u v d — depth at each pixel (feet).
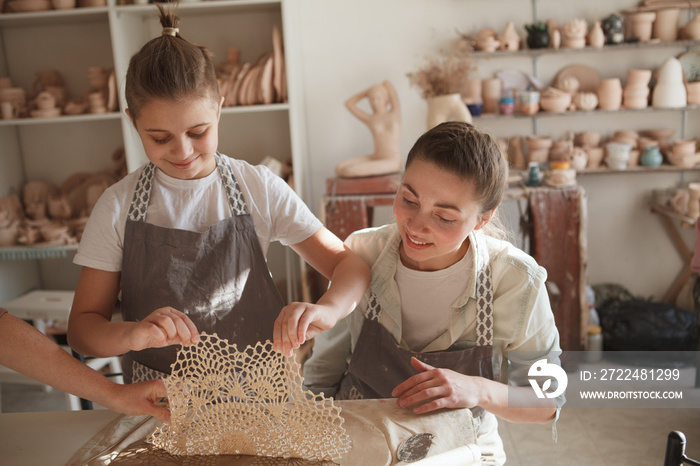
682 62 10.91
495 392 3.83
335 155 11.87
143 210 4.07
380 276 4.45
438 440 3.25
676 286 11.86
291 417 3.19
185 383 3.26
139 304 4.11
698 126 11.35
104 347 3.46
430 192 3.68
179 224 4.14
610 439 7.42
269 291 4.35
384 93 10.45
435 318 4.36
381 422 3.42
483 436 4.12
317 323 3.52
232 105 10.45
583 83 11.22
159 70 3.41
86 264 3.99
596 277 12.21
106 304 4.09
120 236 4.06
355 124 11.69
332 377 4.83
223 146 11.78
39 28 11.34
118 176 11.51
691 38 10.61
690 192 10.54
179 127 3.52
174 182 4.11
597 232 12.00
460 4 11.10
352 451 3.15
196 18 11.16
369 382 4.33
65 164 11.91
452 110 9.89
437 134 3.78
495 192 3.84
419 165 3.74
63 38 11.38
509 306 4.26
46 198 11.76
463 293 4.26
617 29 10.64
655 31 10.81
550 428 7.79
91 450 3.26
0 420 3.66
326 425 3.15
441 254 3.92
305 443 3.15
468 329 4.32
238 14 11.10
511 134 11.55
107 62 11.43
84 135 11.78
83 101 10.83
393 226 4.63
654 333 10.30
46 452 3.28
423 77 10.03
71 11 9.99
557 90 10.80
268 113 11.59
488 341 4.23
